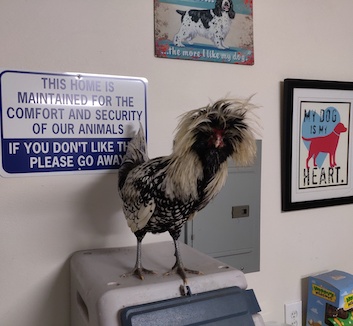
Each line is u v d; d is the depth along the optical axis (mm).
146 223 583
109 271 628
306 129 1000
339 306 934
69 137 754
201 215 881
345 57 1069
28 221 735
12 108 708
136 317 517
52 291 761
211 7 863
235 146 539
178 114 852
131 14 797
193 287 579
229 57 891
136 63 807
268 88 956
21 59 713
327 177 1048
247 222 938
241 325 568
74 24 751
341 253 1098
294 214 1015
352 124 1077
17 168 717
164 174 551
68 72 749
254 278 963
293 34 982
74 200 767
